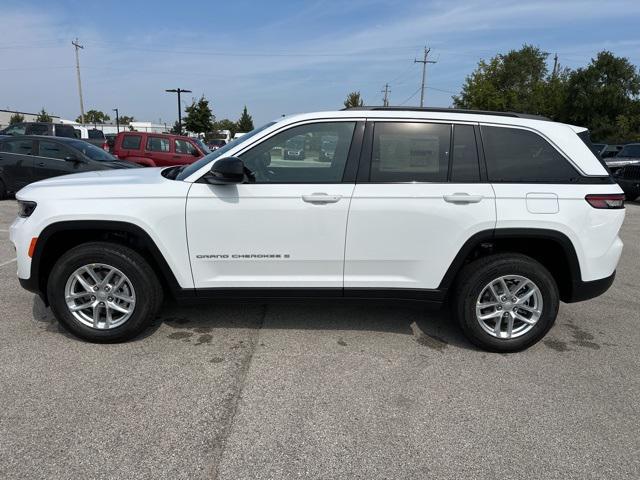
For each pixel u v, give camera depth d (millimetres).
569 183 3531
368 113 3551
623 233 9055
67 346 3576
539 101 52469
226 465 2395
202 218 3441
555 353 3748
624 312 4703
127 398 2932
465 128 3547
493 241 3691
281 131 3527
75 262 3453
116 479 2277
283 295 3613
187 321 4117
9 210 9305
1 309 4227
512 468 2439
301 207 3436
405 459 2480
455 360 3572
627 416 2912
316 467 2400
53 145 10117
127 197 3420
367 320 4262
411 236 3496
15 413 2740
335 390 3102
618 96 47281
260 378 3223
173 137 14852
